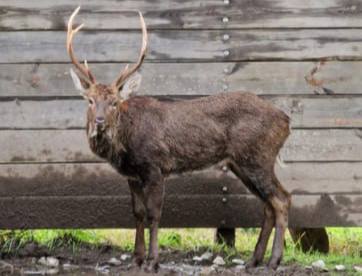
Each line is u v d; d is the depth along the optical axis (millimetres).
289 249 31188
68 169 29578
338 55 29750
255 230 34688
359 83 29844
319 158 29859
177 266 28047
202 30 29531
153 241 27406
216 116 27938
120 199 29672
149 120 27547
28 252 29625
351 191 30016
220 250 30281
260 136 27719
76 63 27062
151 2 29406
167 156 27672
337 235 33906
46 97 29484
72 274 26844
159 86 29547
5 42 29328
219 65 29594
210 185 29750
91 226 29672
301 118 29797
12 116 29438
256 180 27812
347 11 29703
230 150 27984
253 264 27938
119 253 30031
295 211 29969
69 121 29500
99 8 29359
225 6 29484
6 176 29500
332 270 27766
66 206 29594
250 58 29625
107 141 26844
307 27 29656
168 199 29719
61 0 29359
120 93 26938
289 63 29719
